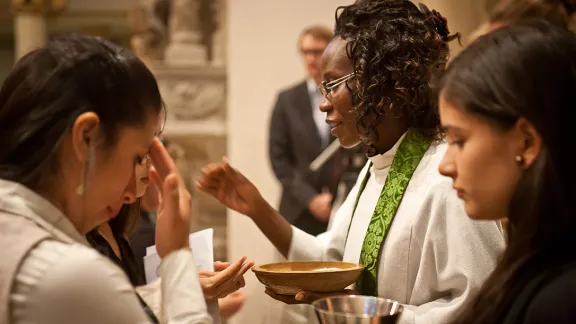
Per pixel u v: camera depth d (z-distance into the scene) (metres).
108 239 1.63
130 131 1.08
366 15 1.64
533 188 0.97
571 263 0.95
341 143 1.72
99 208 1.10
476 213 1.04
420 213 1.54
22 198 1.04
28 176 1.05
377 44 1.57
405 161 1.65
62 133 1.04
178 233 1.19
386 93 1.58
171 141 5.57
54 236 1.04
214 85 5.66
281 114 4.36
